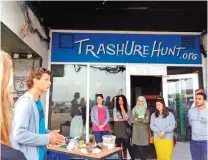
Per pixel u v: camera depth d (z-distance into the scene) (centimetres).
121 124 439
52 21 481
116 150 297
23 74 420
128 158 453
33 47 390
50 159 389
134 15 467
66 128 496
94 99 506
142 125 412
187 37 525
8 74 77
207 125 340
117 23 494
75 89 510
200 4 432
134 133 414
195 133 346
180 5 436
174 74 516
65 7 436
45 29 474
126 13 462
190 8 439
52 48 516
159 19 479
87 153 275
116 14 466
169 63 519
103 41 523
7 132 74
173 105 504
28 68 422
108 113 465
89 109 502
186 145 489
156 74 515
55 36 519
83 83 512
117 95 479
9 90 77
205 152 337
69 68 516
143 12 455
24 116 144
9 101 76
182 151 486
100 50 520
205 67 511
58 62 513
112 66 517
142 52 521
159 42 525
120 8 443
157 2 431
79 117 500
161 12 456
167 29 517
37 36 418
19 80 417
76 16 468
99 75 515
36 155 150
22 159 70
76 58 516
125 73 515
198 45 523
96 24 497
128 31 525
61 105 504
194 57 521
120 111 445
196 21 481
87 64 515
